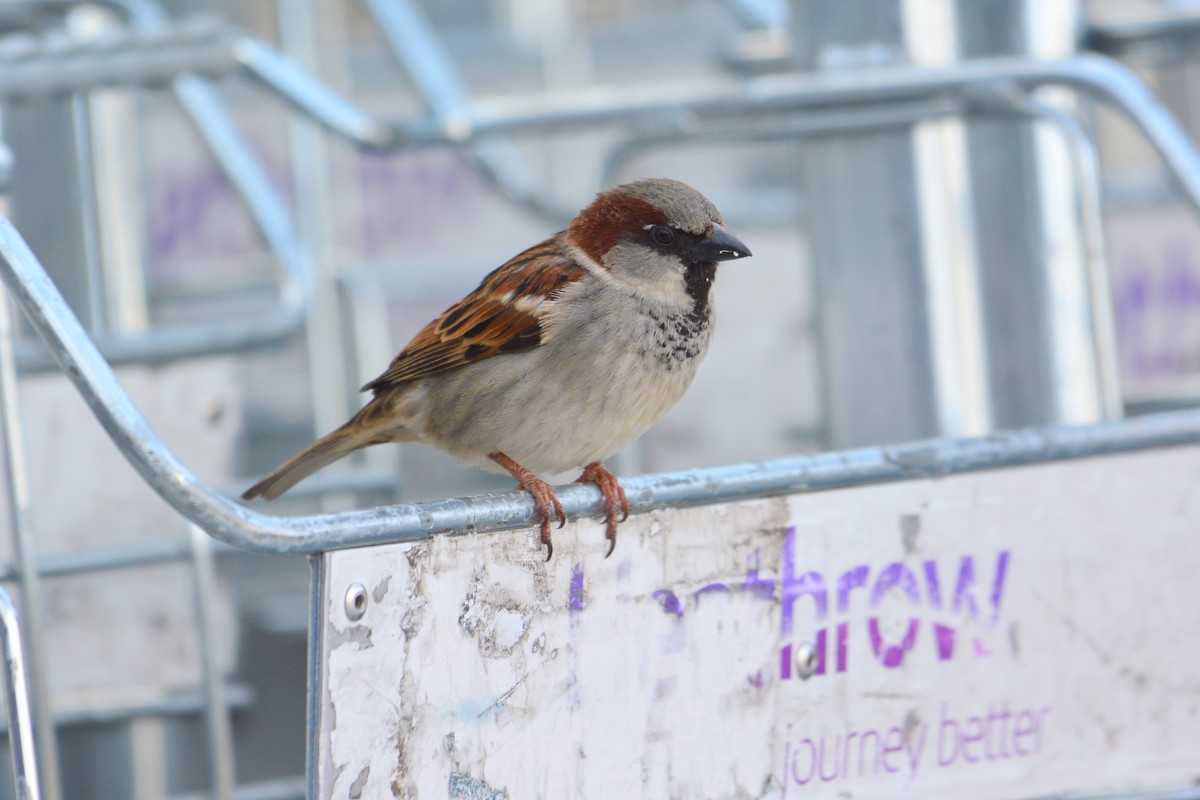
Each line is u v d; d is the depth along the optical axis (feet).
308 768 12.32
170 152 41.01
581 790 13.73
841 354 26.25
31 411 25.71
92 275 28.63
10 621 13.57
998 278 25.82
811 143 26.58
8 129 28.94
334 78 53.11
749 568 14.69
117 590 25.58
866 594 15.34
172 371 27.61
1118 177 35.35
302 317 30.45
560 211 36.42
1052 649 16.35
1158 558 16.87
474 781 13.05
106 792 27.84
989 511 15.99
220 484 27.96
